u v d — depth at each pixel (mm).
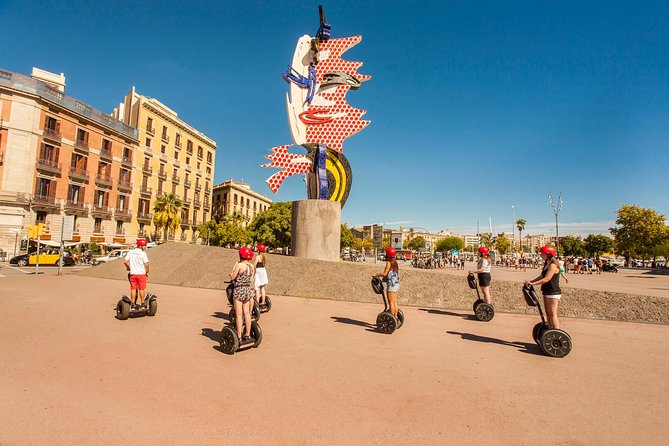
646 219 48656
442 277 11094
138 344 5695
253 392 4004
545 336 5688
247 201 74562
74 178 36031
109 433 3047
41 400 3645
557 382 4551
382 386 4285
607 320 9000
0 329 6426
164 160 49000
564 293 9781
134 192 43750
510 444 3045
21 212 31016
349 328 7289
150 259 16031
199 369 4676
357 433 3170
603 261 38844
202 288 12883
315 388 4164
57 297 10062
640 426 3420
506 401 3938
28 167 31547
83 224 37031
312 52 15703
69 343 5648
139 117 45031
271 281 12438
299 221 14695
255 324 5781
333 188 15430
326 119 15406
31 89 31953
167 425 3221
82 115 36719
